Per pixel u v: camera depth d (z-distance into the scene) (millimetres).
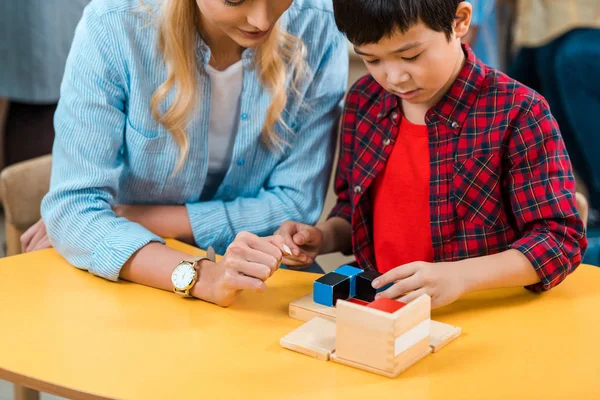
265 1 1166
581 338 1055
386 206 1407
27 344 1035
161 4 1364
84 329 1080
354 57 2256
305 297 1152
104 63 1356
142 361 997
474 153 1273
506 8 2607
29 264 1307
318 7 1486
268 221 1504
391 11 1111
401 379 957
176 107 1382
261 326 1099
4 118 2660
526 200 1235
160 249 1251
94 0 1395
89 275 1270
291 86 1475
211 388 936
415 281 1111
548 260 1177
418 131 1345
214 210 1481
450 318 1119
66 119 1372
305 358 1009
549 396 917
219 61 1417
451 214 1312
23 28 2275
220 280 1156
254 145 1497
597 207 2525
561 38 2463
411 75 1183
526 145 1235
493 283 1153
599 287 1216
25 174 1587
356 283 1152
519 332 1074
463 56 1302
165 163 1438
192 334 1070
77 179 1346
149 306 1158
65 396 942
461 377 960
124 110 1411
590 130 2469
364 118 1416
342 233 1487
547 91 2541
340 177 1496
